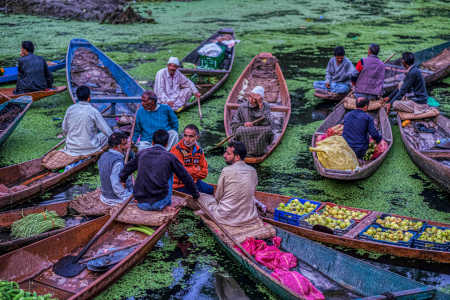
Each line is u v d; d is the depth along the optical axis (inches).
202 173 213.8
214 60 410.6
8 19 636.1
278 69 396.8
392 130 310.7
